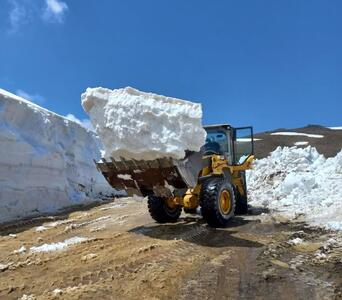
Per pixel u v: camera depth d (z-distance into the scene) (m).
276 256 4.82
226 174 7.80
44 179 11.62
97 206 11.81
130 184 6.68
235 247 5.37
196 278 4.13
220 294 3.70
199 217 8.02
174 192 6.55
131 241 5.97
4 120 10.81
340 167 10.47
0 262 5.18
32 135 11.91
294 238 5.73
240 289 3.80
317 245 5.25
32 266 4.89
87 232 7.13
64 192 12.59
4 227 8.20
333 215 7.18
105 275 4.34
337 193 8.88
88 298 3.69
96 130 6.43
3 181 10.02
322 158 11.98
